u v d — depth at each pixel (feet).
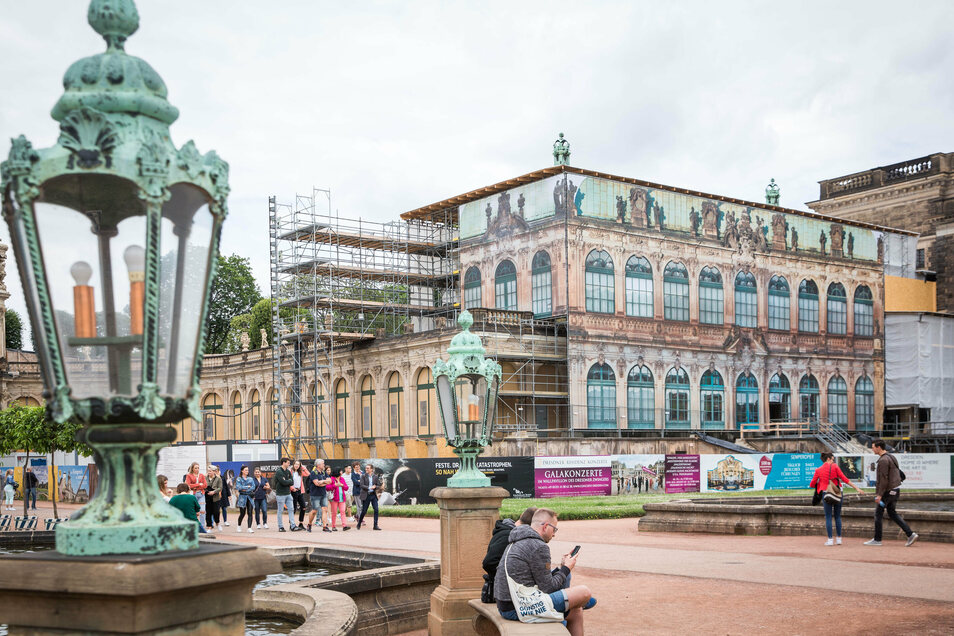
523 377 172.65
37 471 164.76
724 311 200.23
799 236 216.33
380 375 193.16
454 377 36.19
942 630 34.12
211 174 12.92
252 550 13.28
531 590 27.43
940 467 157.17
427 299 225.97
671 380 189.57
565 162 180.14
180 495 50.37
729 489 147.02
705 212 198.90
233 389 238.89
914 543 65.87
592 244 180.04
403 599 38.01
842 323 222.89
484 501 35.17
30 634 12.16
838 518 66.13
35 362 246.68
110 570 11.74
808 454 155.63
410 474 127.44
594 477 134.92
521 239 186.50
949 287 245.86
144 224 12.35
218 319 332.19
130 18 13.25
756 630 34.73
